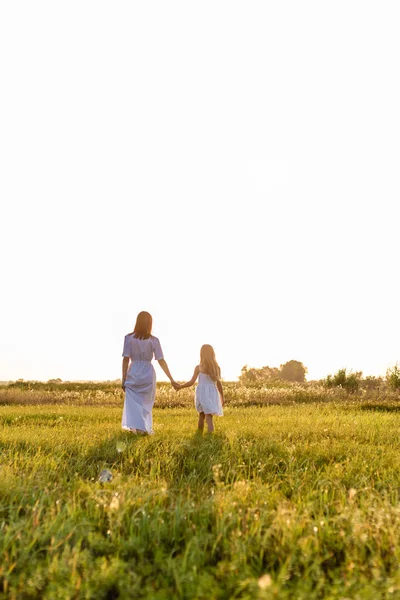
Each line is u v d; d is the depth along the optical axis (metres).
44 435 9.34
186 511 4.65
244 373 40.03
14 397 23.62
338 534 4.35
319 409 17.58
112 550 4.08
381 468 6.77
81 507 5.05
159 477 6.36
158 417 14.28
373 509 4.57
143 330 10.19
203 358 10.62
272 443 8.23
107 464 7.19
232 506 4.67
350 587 3.39
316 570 3.64
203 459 7.41
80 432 9.93
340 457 7.55
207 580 3.41
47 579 3.52
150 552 4.12
